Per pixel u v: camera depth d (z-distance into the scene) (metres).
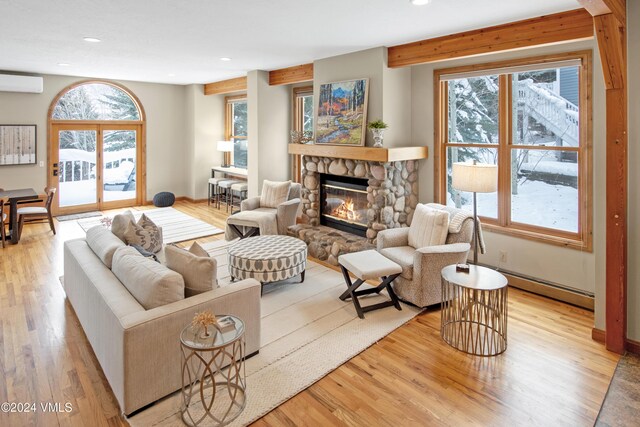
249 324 2.92
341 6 3.35
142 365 2.34
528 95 4.18
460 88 4.76
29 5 3.39
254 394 2.54
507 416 2.35
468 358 2.97
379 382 2.69
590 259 3.77
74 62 6.08
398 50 4.72
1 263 5.08
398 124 5.02
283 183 6.22
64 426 2.27
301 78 6.27
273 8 3.42
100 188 8.34
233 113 9.27
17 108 7.12
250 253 4.18
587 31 3.35
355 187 5.38
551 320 3.57
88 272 3.06
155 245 4.11
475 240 3.54
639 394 2.54
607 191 2.95
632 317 3.04
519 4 3.28
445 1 3.21
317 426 2.28
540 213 4.20
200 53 5.31
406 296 3.83
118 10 3.51
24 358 2.94
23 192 6.37
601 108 3.05
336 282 4.53
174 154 9.23
